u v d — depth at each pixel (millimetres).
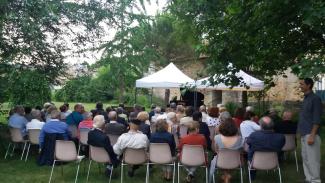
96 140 6059
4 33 8000
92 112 9086
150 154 5996
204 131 6773
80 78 10039
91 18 9195
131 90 21281
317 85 14312
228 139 5660
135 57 15250
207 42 7012
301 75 4668
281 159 7816
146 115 7496
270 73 8062
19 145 8898
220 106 9555
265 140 5566
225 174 6078
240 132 6855
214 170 5773
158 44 20281
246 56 6922
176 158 6473
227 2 5961
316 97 5441
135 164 6082
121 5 9633
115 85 16219
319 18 4746
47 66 9266
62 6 8695
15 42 8211
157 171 7191
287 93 17000
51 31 9023
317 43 6848
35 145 8898
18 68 8375
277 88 17234
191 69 20250
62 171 6898
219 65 6723
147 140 6090
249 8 5996
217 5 5934
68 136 7492
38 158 7594
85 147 7730
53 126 7410
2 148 8875
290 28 6293
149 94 23844
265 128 5633
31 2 7758
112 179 6609
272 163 5613
